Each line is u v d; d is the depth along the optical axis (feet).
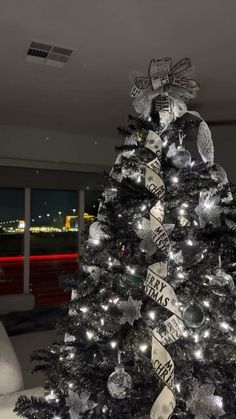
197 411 3.10
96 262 3.75
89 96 8.87
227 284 3.32
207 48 6.36
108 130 12.56
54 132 12.87
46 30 5.77
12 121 11.50
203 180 3.42
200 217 3.41
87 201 14.84
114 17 5.38
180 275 3.31
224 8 5.15
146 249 3.28
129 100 9.17
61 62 6.93
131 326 3.34
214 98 8.83
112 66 7.13
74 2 5.00
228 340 3.25
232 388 3.32
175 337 3.05
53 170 13.46
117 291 3.40
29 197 13.64
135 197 3.57
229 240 3.43
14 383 4.79
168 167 3.58
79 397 3.48
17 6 5.09
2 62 6.95
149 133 3.50
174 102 3.69
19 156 12.38
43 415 3.67
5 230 14.21
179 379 3.16
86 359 3.49
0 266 14.76
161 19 5.43
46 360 4.01
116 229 3.56
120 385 3.07
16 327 9.11
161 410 2.99
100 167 13.84
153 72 3.81
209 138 3.79
